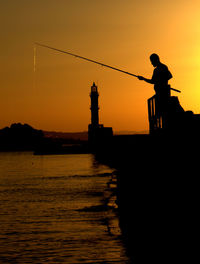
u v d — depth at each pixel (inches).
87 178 1454.2
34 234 578.9
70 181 1368.1
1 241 540.7
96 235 561.9
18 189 1179.9
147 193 528.1
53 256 465.4
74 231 592.7
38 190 1139.3
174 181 421.7
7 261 450.3
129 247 490.6
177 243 413.4
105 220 667.4
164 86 500.1
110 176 1493.6
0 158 3380.9
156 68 510.6
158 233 470.0
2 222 671.8
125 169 704.4
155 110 523.5
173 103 489.7
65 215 725.9
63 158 3051.2
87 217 699.4
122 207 715.4
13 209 808.3
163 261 425.1
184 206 399.5
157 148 483.2
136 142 605.6
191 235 391.9
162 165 460.8
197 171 388.8
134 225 595.8
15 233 587.5
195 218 385.1
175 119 473.1
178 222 411.5
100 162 2393.0
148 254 454.9
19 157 3491.6
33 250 493.0
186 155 404.2
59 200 922.7
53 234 575.8
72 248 496.7
